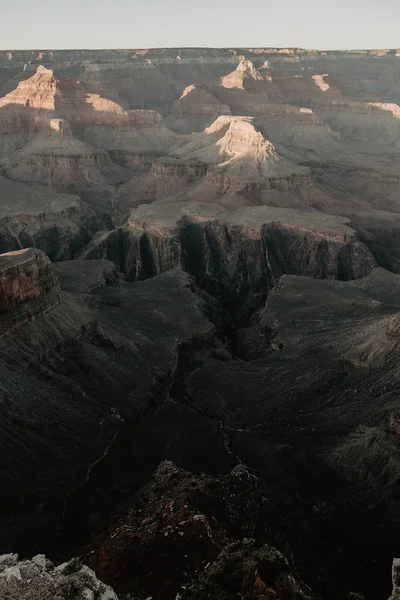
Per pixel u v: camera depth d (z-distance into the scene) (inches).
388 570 1499.8
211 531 1336.1
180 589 1106.7
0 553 1451.8
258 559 1094.4
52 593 1007.6
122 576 1171.9
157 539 1309.1
